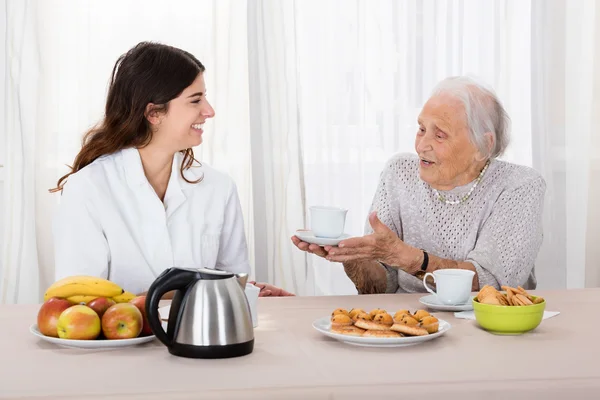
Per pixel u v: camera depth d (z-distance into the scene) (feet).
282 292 6.79
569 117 10.45
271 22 9.75
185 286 4.26
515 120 10.44
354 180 10.07
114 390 3.60
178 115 6.44
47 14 9.43
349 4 9.93
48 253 9.65
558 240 10.55
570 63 10.39
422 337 4.44
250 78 9.78
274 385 3.67
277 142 9.87
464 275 5.55
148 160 6.63
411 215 7.46
